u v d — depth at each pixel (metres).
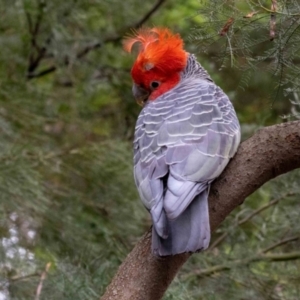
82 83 15.27
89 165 13.84
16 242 12.22
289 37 7.29
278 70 7.56
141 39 8.78
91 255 11.56
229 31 7.27
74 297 9.81
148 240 6.75
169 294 9.55
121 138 15.12
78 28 15.12
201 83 8.17
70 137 14.75
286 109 13.19
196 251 6.24
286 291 11.64
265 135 6.96
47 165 13.70
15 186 12.69
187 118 7.34
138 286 6.67
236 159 7.03
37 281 10.84
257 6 7.93
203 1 8.02
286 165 6.91
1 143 13.26
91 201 13.59
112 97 15.67
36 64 15.25
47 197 13.30
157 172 6.83
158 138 7.15
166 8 15.55
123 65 15.52
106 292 6.73
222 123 7.34
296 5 7.29
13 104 14.11
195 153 6.93
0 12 14.51
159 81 8.45
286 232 12.26
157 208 6.47
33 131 14.15
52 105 14.82
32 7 14.38
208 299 10.95
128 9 15.21
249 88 15.23
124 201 13.55
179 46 8.53
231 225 12.25
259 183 6.98
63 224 12.82
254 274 11.73
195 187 6.67
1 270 11.32
